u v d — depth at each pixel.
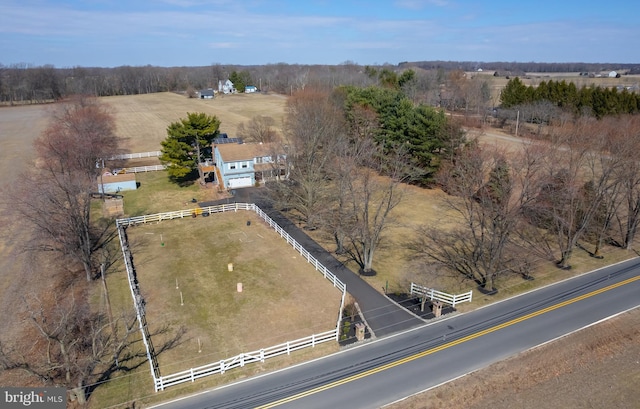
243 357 26.44
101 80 187.62
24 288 36.91
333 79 137.25
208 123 65.25
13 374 26.12
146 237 46.94
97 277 38.34
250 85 193.25
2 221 50.03
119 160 79.50
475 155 44.59
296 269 39.31
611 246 43.31
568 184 39.31
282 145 60.53
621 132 43.81
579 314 31.42
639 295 33.97
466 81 129.00
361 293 34.91
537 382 24.89
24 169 68.19
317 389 24.45
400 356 27.16
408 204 55.72
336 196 52.34
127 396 24.11
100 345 25.88
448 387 24.41
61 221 37.50
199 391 24.52
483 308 32.47
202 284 36.75
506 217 34.53
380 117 69.56
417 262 40.12
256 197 59.34
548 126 84.31
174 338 29.47
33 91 154.75
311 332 29.92
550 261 39.97
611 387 24.55
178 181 67.06
